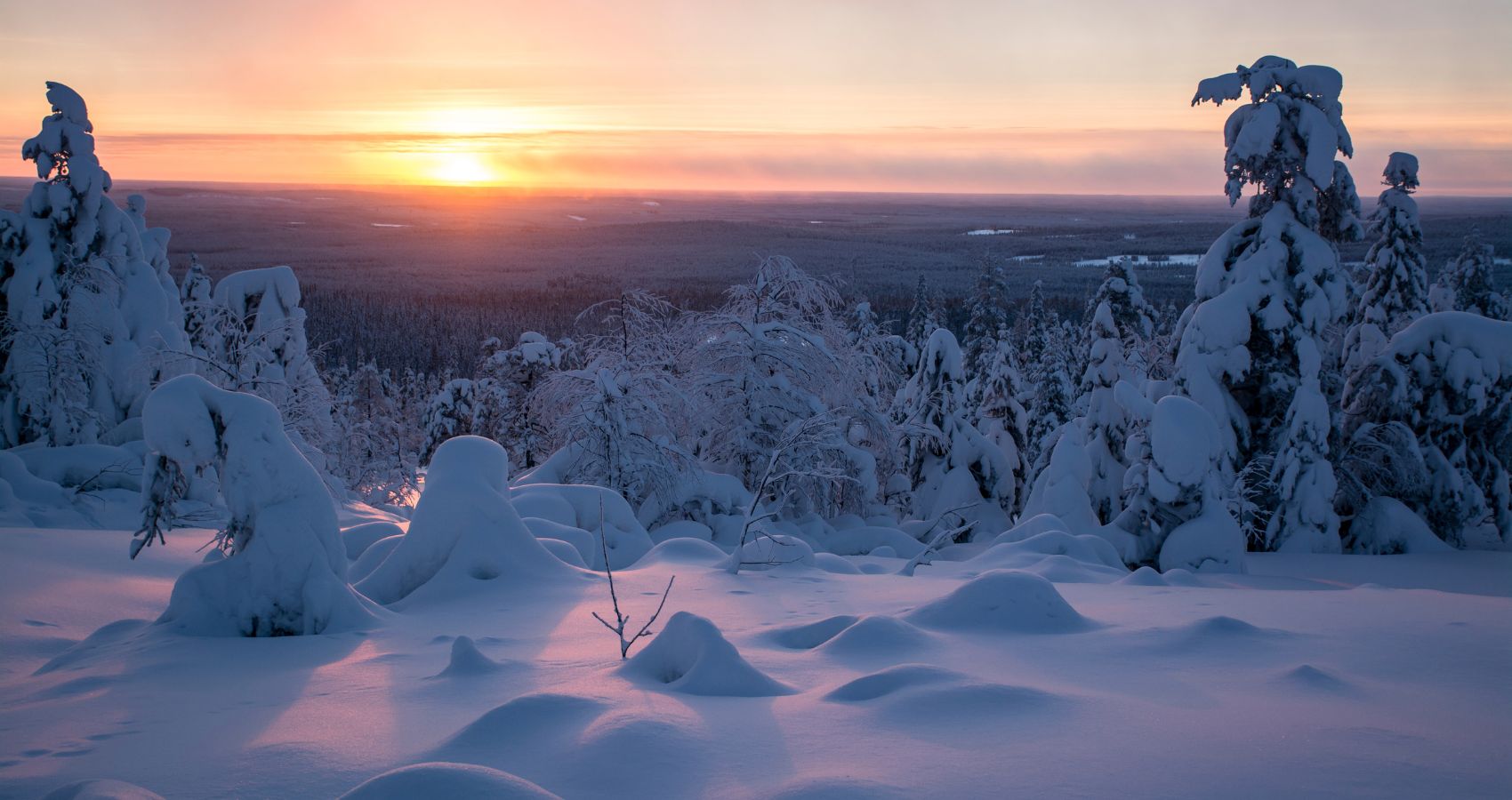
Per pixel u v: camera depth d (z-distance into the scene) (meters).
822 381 25.08
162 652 7.82
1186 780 3.86
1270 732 4.47
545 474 22.83
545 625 8.56
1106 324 30.61
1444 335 26.97
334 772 4.44
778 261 25.78
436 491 11.25
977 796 3.72
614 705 5.14
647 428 23.95
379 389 66.56
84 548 13.62
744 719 4.90
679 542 13.85
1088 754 4.22
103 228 24.81
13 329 23.48
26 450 22.02
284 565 8.75
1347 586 17.98
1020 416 35.16
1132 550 20.11
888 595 10.10
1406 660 5.97
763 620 8.47
